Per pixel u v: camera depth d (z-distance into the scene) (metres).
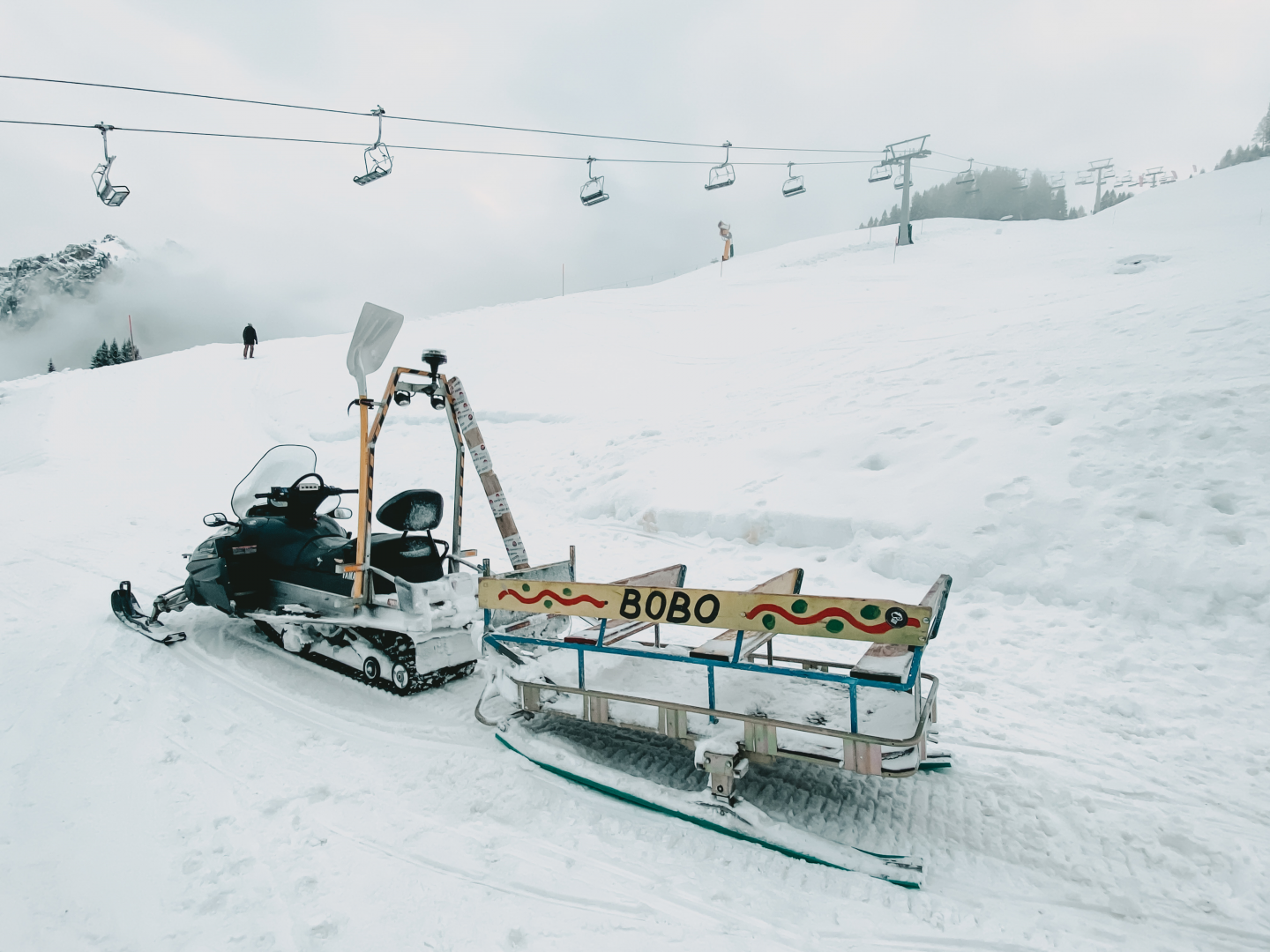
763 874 2.44
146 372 20.95
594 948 2.09
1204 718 3.60
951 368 9.11
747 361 14.25
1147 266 18.45
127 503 10.08
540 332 19.83
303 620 4.15
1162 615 4.52
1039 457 6.11
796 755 2.60
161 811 2.81
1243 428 5.63
